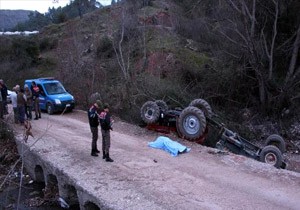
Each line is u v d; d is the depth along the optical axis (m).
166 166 12.13
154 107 16.16
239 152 14.45
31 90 19.78
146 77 21.02
